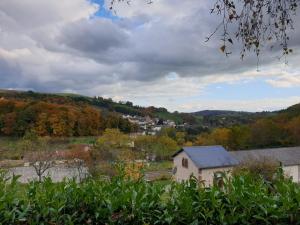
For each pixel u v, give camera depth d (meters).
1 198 3.90
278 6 3.97
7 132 62.56
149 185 4.36
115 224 4.03
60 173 39.53
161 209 4.11
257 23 3.97
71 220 3.95
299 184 4.61
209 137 73.50
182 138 74.94
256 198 4.05
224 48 3.84
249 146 68.25
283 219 4.05
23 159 46.94
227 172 4.76
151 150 58.03
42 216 3.94
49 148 47.12
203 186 4.38
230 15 3.84
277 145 65.44
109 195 4.12
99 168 28.80
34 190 4.14
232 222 3.96
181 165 42.50
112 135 54.44
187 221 3.98
